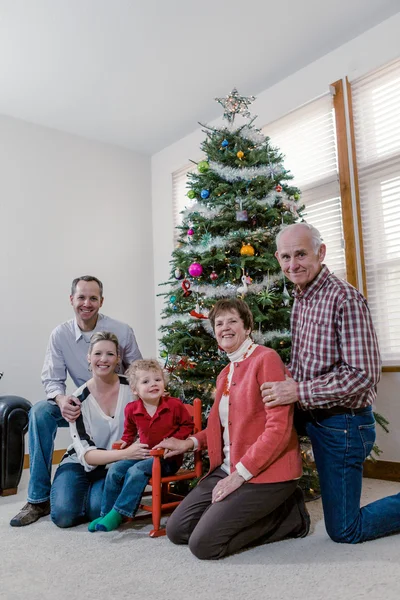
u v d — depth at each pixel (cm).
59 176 450
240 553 176
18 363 407
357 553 171
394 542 182
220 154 287
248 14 314
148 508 210
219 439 196
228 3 304
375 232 337
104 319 270
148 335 490
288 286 272
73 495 219
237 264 267
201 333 280
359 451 182
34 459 236
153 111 429
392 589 141
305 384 177
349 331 182
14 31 323
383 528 185
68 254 446
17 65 359
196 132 467
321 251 198
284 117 392
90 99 407
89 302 255
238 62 365
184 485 263
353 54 347
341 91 354
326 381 178
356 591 141
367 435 185
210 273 282
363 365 177
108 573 161
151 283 500
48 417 242
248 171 278
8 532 212
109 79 380
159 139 483
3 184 417
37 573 163
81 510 219
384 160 333
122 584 151
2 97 399
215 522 168
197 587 147
